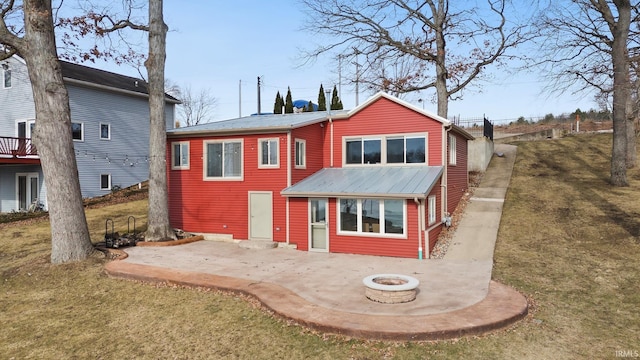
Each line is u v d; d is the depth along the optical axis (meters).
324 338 6.95
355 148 17.34
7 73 25.64
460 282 9.90
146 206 23.08
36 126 12.19
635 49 19.58
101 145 26.05
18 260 13.05
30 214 22.03
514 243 13.34
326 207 14.52
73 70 26.41
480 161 24.45
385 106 16.72
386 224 13.59
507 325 7.34
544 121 46.03
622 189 18.44
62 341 7.34
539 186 20.20
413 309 7.93
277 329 7.38
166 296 9.39
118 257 12.83
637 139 30.28
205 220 17.08
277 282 10.06
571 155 27.00
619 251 11.75
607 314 7.96
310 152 16.97
